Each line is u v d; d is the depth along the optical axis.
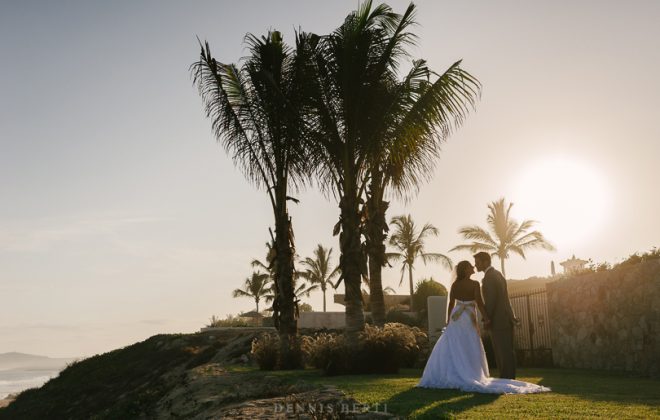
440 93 14.18
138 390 27.78
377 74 14.40
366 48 14.29
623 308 12.43
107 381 32.28
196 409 11.02
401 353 13.36
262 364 16.58
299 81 15.27
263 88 16.23
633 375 11.38
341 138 14.72
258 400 9.27
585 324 14.15
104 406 28.06
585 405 6.32
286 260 16.55
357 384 9.60
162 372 29.72
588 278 14.04
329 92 14.70
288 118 15.31
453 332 8.53
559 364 15.53
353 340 13.46
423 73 14.74
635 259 12.34
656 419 5.37
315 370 14.80
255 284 61.50
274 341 17.16
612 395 7.34
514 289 34.12
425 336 16.39
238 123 16.91
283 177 16.66
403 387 8.74
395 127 14.45
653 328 11.27
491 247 44.84
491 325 8.94
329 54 14.53
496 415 5.73
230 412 8.23
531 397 7.14
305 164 16.25
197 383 14.42
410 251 47.78
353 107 14.46
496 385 7.86
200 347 32.69
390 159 15.50
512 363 8.91
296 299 16.62
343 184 14.45
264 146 16.75
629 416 5.54
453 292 8.77
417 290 42.31
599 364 13.46
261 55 16.27
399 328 14.34
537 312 16.89
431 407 6.40
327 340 14.37
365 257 14.17
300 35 15.52
